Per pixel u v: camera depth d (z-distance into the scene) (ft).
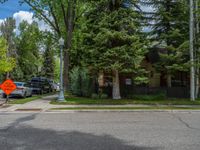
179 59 81.61
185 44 79.36
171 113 54.85
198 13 84.33
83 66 82.69
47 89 125.39
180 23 86.69
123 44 76.02
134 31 77.05
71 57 98.07
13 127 35.96
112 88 83.51
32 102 71.41
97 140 28.45
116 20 73.61
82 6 99.60
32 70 229.25
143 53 77.46
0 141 27.71
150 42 86.69
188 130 34.63
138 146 25.94
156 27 89.61
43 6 102.53
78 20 101.60
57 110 57.16
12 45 226.99
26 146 25.67
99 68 74.02
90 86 86.02
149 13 88.28
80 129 34.76
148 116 49.11
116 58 73.00
